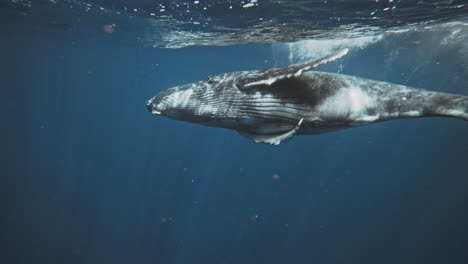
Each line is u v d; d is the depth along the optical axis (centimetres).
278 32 1705
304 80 231
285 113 233
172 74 6034
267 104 234
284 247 3403
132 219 3662
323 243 3528
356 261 3284
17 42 3859
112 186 4600
